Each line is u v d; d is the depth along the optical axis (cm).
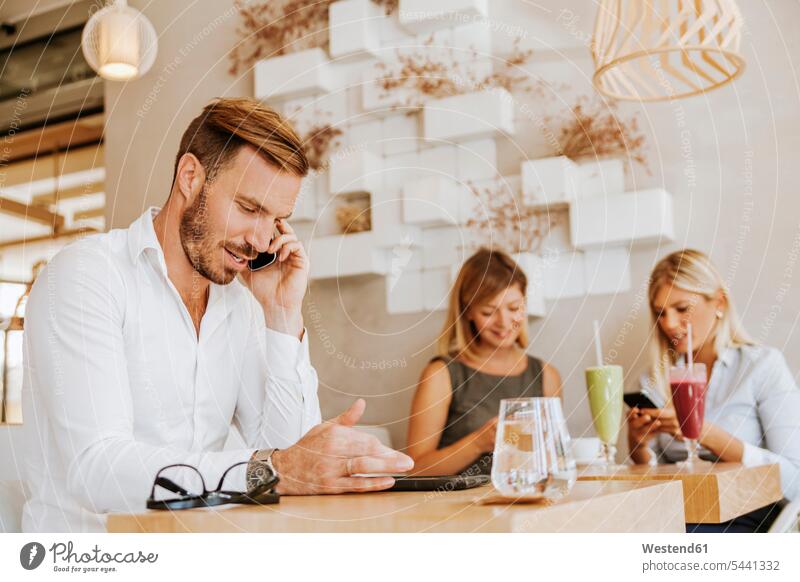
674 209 181
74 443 75
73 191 303
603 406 129
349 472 71
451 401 180
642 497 58
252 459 72
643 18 147
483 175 200
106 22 203
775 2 173
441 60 205
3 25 291
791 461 152
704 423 140
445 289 202
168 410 96
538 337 190
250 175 102
